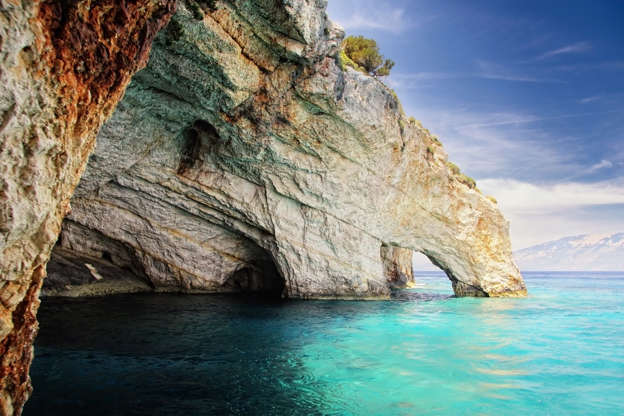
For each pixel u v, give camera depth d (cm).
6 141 415
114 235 1922
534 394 857
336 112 1780
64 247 1897
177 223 2005
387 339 1315
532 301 2531
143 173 1772
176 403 724
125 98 1448
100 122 609
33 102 431
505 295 2773
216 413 694
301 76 1580
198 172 1859
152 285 2189
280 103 1606
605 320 1759
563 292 3475
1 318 466
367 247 2273
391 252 3688
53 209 518
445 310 2025
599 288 4153
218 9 1180
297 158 1878
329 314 1736
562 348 1237
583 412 770
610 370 1019
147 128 1619
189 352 1048
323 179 1988
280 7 1239
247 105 1531
